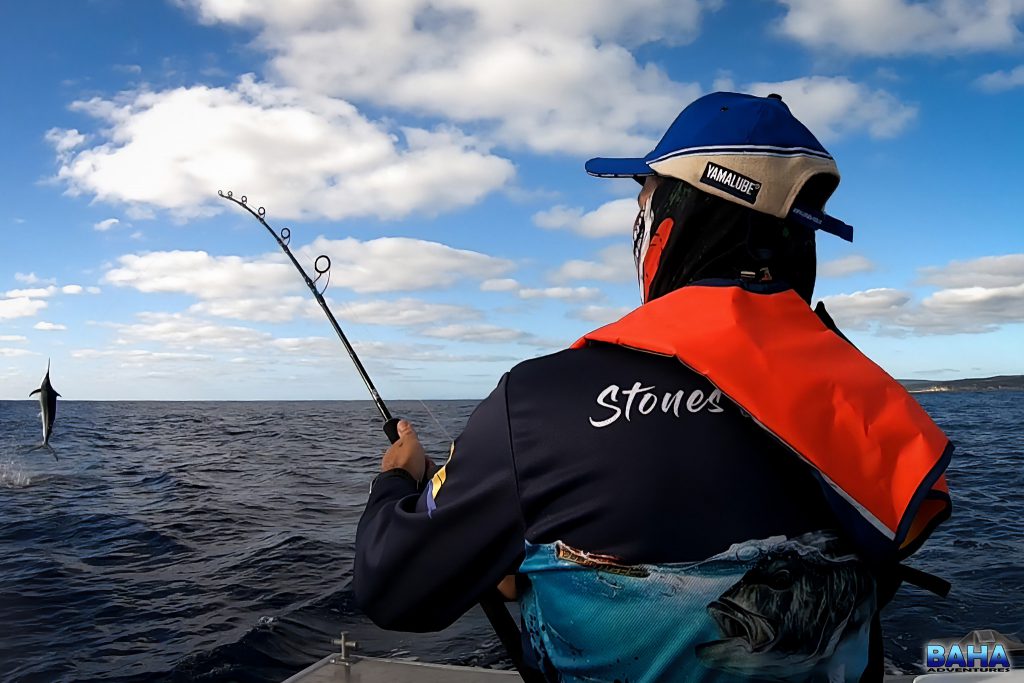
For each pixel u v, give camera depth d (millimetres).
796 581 733
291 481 13195
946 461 756
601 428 774
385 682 2254
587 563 757
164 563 6855
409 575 854
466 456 835
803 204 863
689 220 874
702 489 742
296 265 2475
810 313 839
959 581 5523
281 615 5141
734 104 885
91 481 13492
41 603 5555
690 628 733
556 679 818
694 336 778
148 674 4164
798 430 729
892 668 3818
